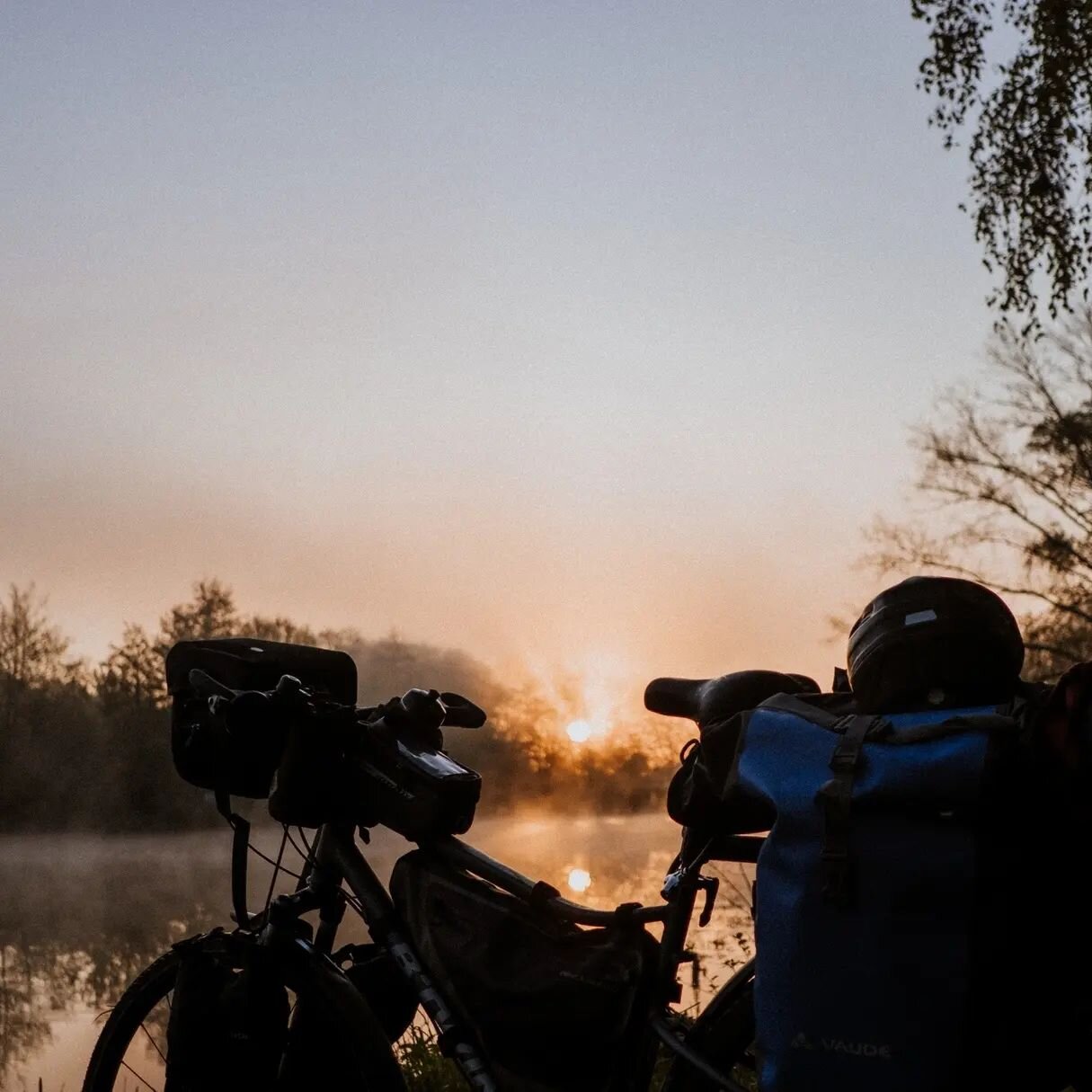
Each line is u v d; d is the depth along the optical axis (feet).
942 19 38.14
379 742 8.35
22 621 229.25
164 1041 9.10
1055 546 95.71
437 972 7.82
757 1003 6.17
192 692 8.91
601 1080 7.32
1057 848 5.76
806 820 6.10
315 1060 8.21
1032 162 38.09
